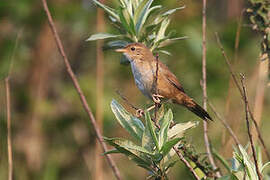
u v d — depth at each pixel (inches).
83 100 285.9
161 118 239.5
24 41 511.5
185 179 416.8
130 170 491.5
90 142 518.3
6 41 500.4
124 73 509.7
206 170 253.6
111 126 491.2
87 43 515.8
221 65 476.4
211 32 487.2
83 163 520.1
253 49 468.4
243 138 302.7
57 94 525.3
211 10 494.9
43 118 521.7
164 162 230.7
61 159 521.7
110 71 510.9
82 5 518.9
